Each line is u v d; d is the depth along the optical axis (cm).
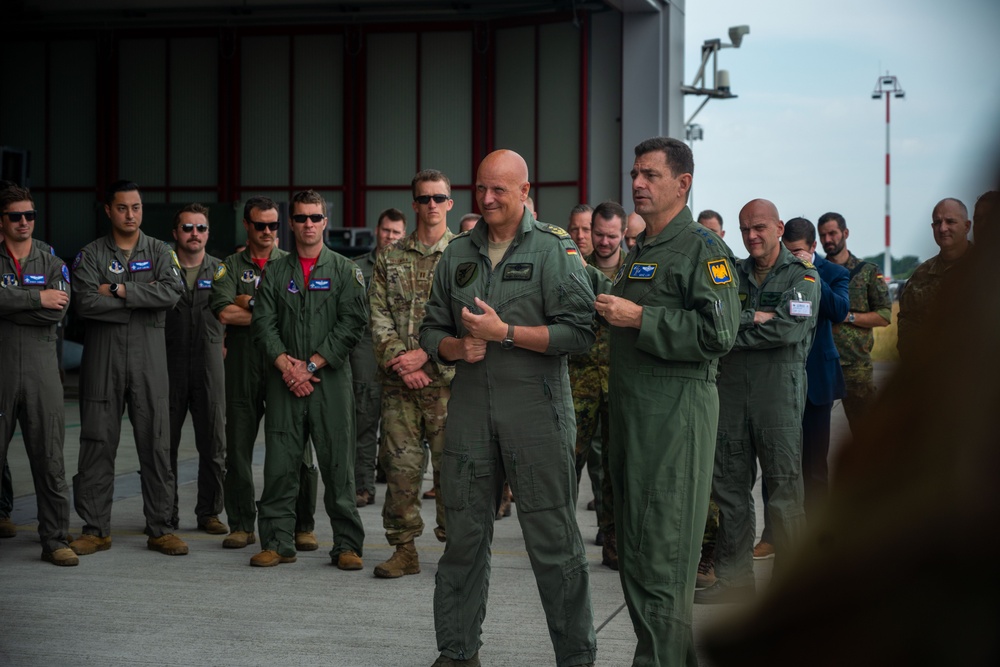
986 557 42
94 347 571
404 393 513
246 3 2086
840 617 46
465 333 374
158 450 579
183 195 2177
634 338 341
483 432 366
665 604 330
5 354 534
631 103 1939
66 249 2200
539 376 362
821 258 551
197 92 2162
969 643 44
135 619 448
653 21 1923
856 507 44
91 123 2188
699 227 345
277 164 2153
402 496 516
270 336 538
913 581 44
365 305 547
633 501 336
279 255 611
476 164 2084
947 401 41
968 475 41
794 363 469
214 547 594
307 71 2136
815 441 533
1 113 2205
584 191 1986
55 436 549
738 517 471
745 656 49
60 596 484
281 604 473
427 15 2078
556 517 363
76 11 2116
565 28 1992
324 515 699
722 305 329
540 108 2028
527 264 369
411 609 465
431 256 508
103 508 580
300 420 540
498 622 446
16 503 721
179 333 635
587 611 366
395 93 2111
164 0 2091
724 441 473
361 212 2130
